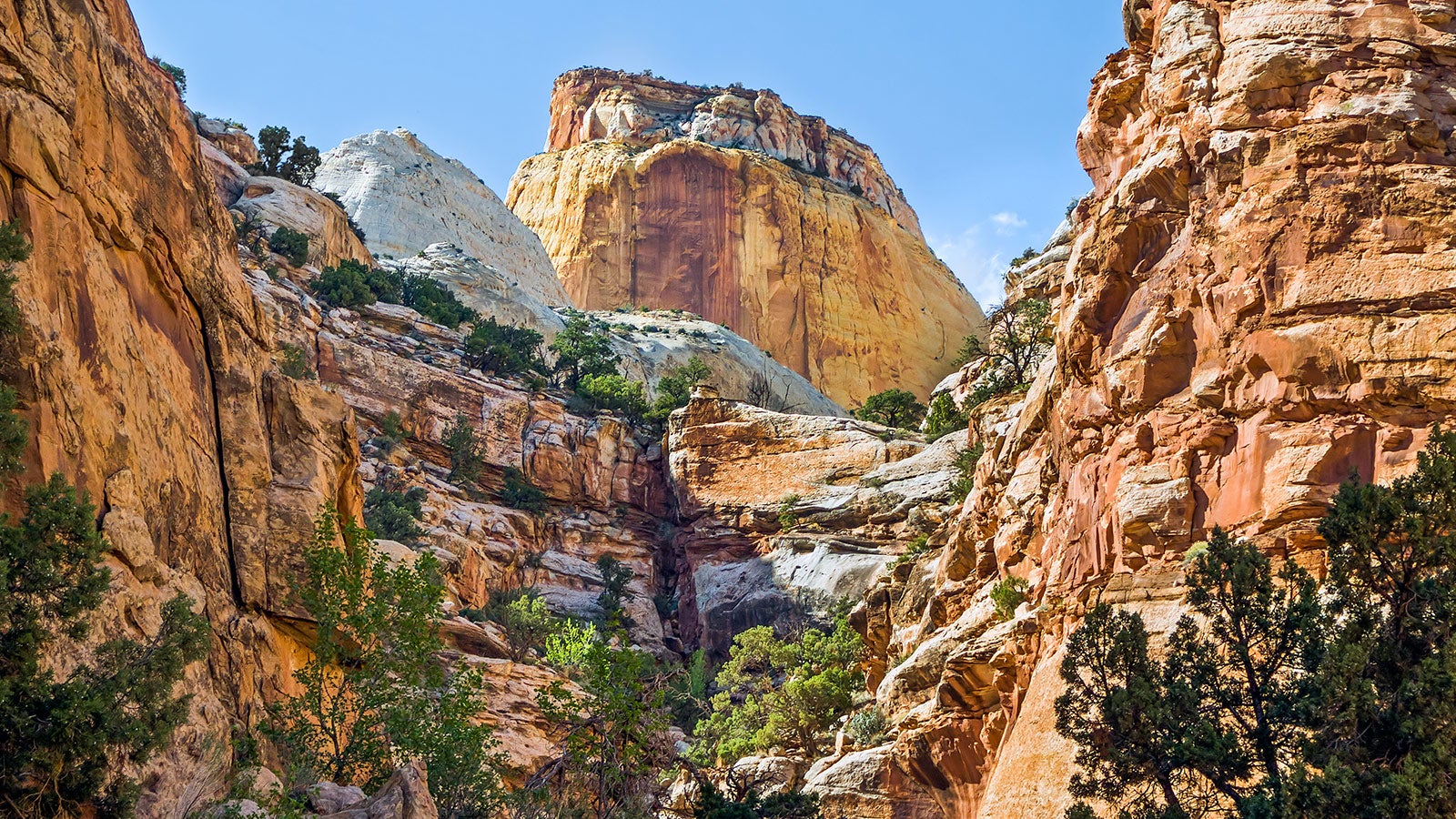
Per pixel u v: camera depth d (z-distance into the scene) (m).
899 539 95.62
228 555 31.53
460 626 59.91
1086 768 27.09
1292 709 24.92
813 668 71.62
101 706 20.30
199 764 25.23
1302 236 41.72
